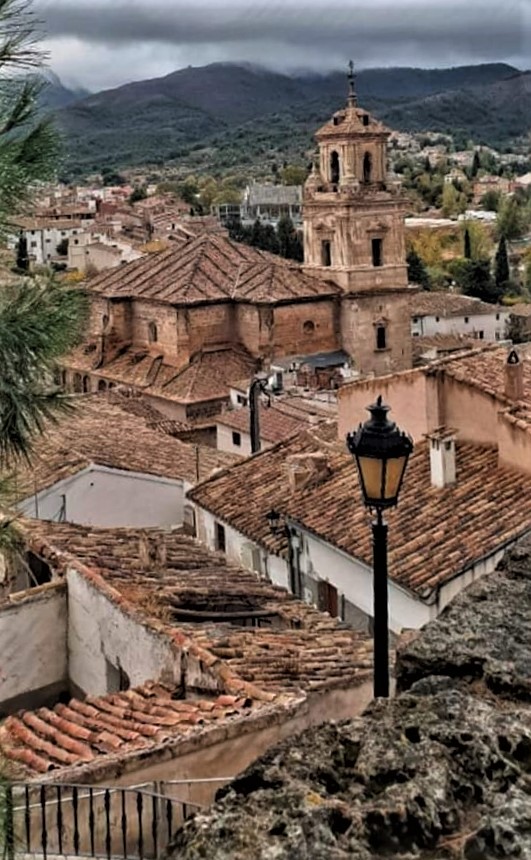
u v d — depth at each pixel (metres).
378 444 12.09
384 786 5.33
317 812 5.02
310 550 23.98
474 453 23.98
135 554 20.55
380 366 85.81
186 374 79.44
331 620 18.39
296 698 13.22
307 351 83.62
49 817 10.91
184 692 14.54
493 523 21.31
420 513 22.44
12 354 8.86
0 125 8.37
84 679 17.88
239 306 82.88
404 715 5.80
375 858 4.86
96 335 85.06
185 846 4.93
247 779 5.45
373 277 84.75
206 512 27.66
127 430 37.12
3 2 8.16
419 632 7.23
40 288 9.29
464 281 166.12
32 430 9.65
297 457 26.14
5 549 11.12
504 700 6.39
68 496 29.28
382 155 85.75
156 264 87.62
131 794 11.32
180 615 17.69
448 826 5.09
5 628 17.84
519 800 5.16
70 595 18.27
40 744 12.66
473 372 24.61
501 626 7.04
